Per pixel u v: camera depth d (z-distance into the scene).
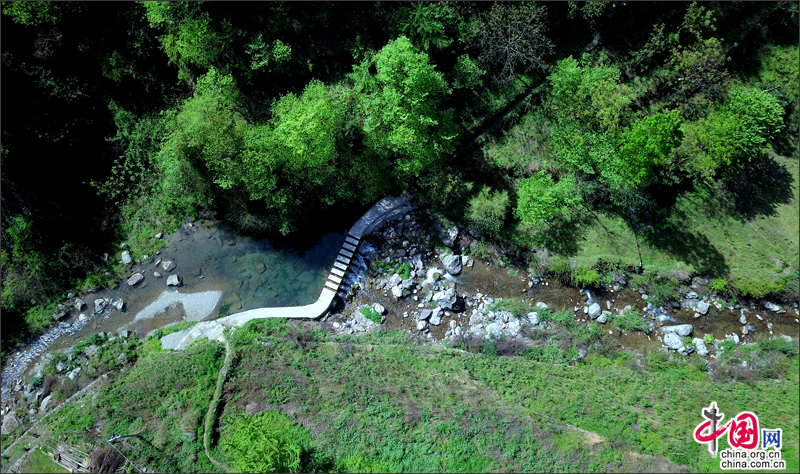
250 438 25.12
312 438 26.45
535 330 30.12
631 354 29.56
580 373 28.72
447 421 26.83
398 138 27.36
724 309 30.17
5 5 27.17
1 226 30.25
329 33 30.41
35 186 30.98
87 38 29.50
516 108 31.28
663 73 30.61
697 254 30.48
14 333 30.41
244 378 28.25
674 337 29.80
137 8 29.14
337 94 29.88
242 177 28.78
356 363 28.89
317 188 31.23
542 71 30.84
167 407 27.58
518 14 29.30
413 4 29.47
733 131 28.02
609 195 30.73
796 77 29.83
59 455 26.75
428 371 28.73
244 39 29.59
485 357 29.36
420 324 30.61
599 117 28.89
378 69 28.36
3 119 28.88
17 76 28.61
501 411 27.16
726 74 29.88
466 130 31.30
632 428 26.67
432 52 30.55
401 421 26.83
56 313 30.88
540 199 28.47
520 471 25.52
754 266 30.02
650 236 30.89
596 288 30.84
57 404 28.80
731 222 30.64
